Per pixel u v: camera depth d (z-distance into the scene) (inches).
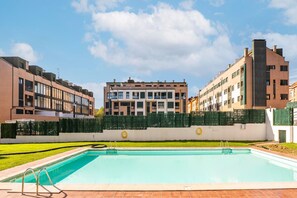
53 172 655.1
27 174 532.7
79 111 3457.2
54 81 2714.1
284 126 1131.9
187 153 945.5
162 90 2869.1
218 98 2987.2
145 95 2871.6
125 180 583.8
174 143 1156.5
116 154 945.5
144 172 664.4
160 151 946.1
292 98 2837.1
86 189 392.5
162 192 380.5
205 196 361.4
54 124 1280.8
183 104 3134.8
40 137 1272.1
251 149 951.6
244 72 2117.4
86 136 1286.9
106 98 2935.5
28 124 1273.4
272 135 1222.3
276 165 746.8
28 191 384.8
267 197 356.5
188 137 1286.9
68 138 1282.0
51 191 382.6
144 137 1285.7
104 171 677.9
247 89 2106.3
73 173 653.3
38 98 2321.6
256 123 1275.8
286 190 386.6
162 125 1293.1
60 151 886.4
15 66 1996.8
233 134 1277.1
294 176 609.9
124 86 3157.0
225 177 606.5
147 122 1290.6
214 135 1280.8
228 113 1283.2
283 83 2123.5
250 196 360.2
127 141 1266.0
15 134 1264.8
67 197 358.9
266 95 2106.3
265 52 2113.7
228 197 356.8
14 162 646.5
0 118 1870.1
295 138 1063.6
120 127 1293.1
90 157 889.5
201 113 1293.1
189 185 412.8
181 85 3260.3
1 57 2030.0
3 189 395.2
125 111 2849.4
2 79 1898.4
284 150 882.8
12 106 1908.2
